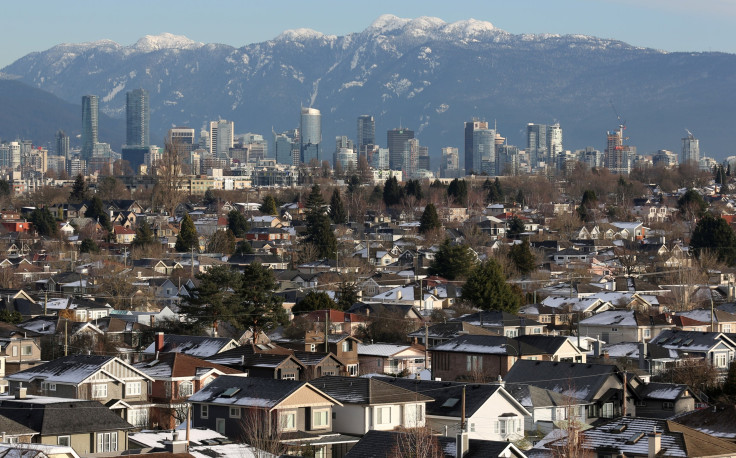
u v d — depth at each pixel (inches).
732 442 6013.8
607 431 5910.4
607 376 7672.2
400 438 5546.3
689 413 6673.2
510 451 5251.0
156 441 6122.1
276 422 6481.3
